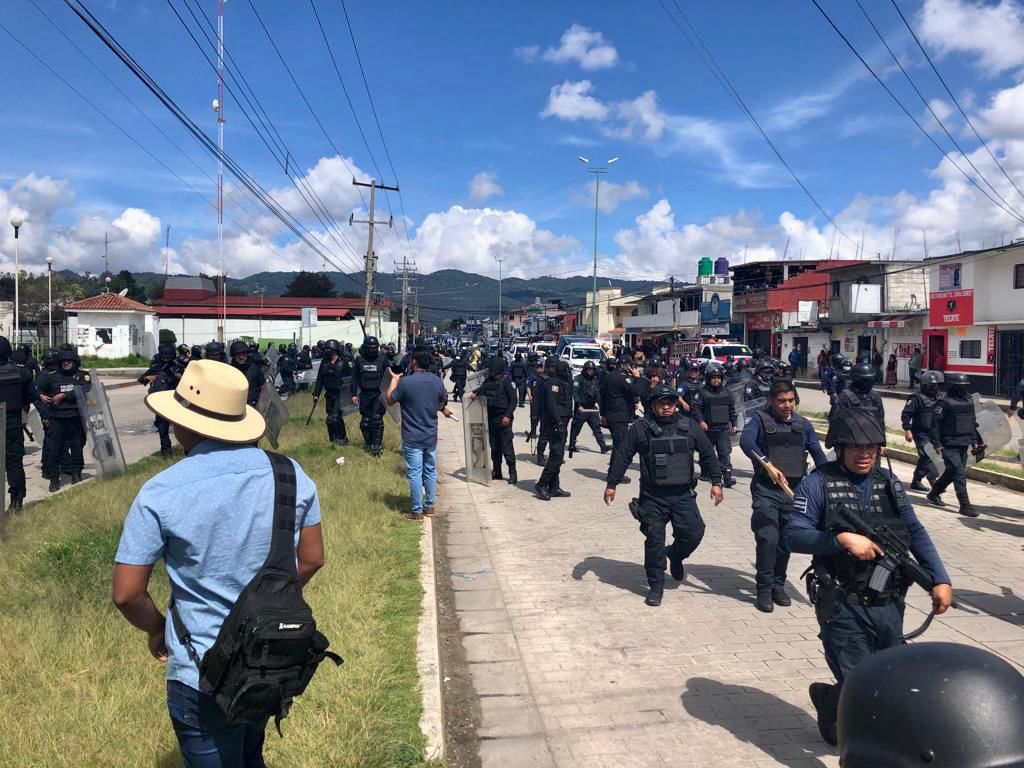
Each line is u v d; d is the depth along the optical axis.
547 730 4.11
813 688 3.67
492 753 3.88
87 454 13.55
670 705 4.38
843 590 3.33
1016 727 1.82
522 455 14.23
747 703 4.40
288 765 3.31
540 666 4.91
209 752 2.36
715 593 6.32
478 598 6.19
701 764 3.77
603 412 11.54
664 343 56.62
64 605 5.00
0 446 7.12
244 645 2.16
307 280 97.50
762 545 5.88
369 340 12.55
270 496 2.41
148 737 3.47
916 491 10.86
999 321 29.14
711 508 9.62
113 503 8.05
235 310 59.84
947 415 9.41
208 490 2.32
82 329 44.47
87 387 10.09
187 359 11.77
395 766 3.46
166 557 2.35
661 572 6.02
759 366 14.66
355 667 4.29
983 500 10.35
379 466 11.12
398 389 8.38
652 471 5.95
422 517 8.34
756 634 5.43
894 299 36.88
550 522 8.77
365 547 6.68
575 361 32.56
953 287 31.77
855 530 3.25
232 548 2.32
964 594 6.29
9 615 4.90
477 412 11.09
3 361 8.43
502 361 11.05
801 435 5.93
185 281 67.56
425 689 4.21
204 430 2.42
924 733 1.85
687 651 5.14
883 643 3.32
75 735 3.46
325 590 5.44
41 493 9.84
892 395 31.69
